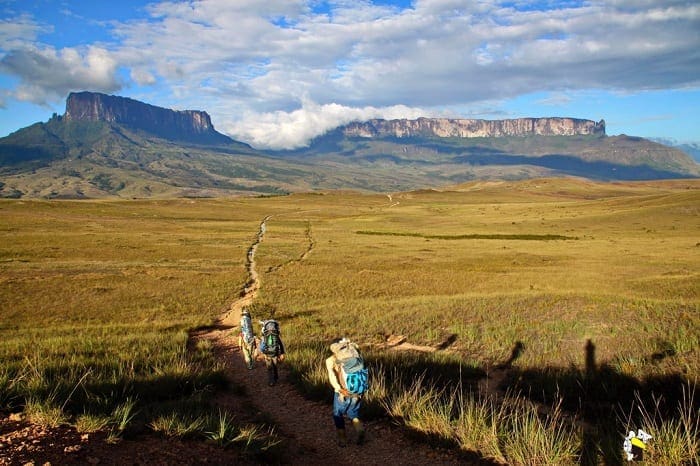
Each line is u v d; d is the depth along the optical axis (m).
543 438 7.52
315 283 35.66
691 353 12.83
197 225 86.44
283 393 11.62
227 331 21.38
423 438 8.37
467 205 149.25
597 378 11.17
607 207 111.62
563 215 103.25
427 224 98.38
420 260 51.09
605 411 9.40
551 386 10.94
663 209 92.44
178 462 6.12
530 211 117.62
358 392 8.12
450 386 11.44
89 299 28.38
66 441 6.18
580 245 64.25
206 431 7.36
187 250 54.25
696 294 27.61
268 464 6.97
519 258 52.50
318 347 16.41
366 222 101.81
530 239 74.00
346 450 8.09
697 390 9.70
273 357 12.22
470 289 33.66
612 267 44.19
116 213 99.94
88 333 19.44
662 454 6.81
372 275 40.12
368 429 9.03
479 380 12.45
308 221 102.62
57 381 9.30
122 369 11.82
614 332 16.42
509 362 14.29
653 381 10.57
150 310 25.73
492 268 45.50
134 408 8.39
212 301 28.58
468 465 7.39
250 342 14.23
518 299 24.56
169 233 72.44
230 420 7.98
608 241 68.06
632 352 13.55
